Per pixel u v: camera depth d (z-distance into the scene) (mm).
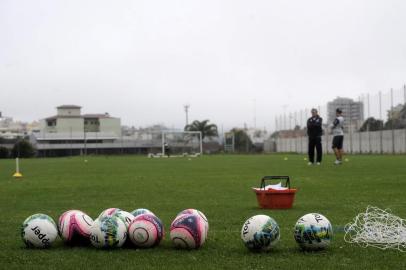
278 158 41594
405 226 6574
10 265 5621
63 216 6598
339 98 63156
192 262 5570
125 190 14344
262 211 9523
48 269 5410
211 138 106938
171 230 6215
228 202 11148
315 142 25906
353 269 5191
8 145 90812
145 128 132625
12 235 7457
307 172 20266
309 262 5480
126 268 5359
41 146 94438
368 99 52438
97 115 118938
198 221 6199
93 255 5941
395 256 5707
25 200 12234
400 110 47406
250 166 27078
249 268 5273
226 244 6508
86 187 15539
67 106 117250
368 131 52812
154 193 13352
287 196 9797
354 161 29484
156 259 5711
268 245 5941
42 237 6348
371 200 10961
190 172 22625
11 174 24094
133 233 6199
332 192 12695
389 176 17344
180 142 81000
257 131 115062
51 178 20219
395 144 48281
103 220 6246
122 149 93688
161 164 32938
